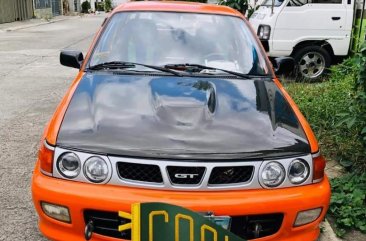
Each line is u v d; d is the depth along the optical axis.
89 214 2.63
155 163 2.58
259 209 2.62
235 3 10.28
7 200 3.92
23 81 9.04
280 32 8.64
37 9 30.86
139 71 3.71
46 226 2.76
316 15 8.59
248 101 3.26
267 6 9.43
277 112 3.17
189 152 2.61
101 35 4.14
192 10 4.43
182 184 2.60
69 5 41.25
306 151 2.83
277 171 2.69
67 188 2.63
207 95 3.26
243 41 4.18
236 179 2.65
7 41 16.17
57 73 9.97
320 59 8.89
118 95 3.22
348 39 8.67
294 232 2.74
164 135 2.73
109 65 3.79
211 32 4.20
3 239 3.33
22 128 5.93
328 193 2.84
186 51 4.00
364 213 3.74
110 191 2.59
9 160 4.82
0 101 7.36
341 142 5.04
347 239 3.53
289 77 8.91
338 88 6.61
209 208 2.55
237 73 3.80
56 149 2.71
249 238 2.68
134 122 2.86
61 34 19.41
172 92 3.28
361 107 4.10
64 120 2.92
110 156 2.62
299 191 2.73
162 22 4.25
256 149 2.71
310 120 5.64
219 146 2.68
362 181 4.23
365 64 3.96
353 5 8.56
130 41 4.05
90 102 3.12
